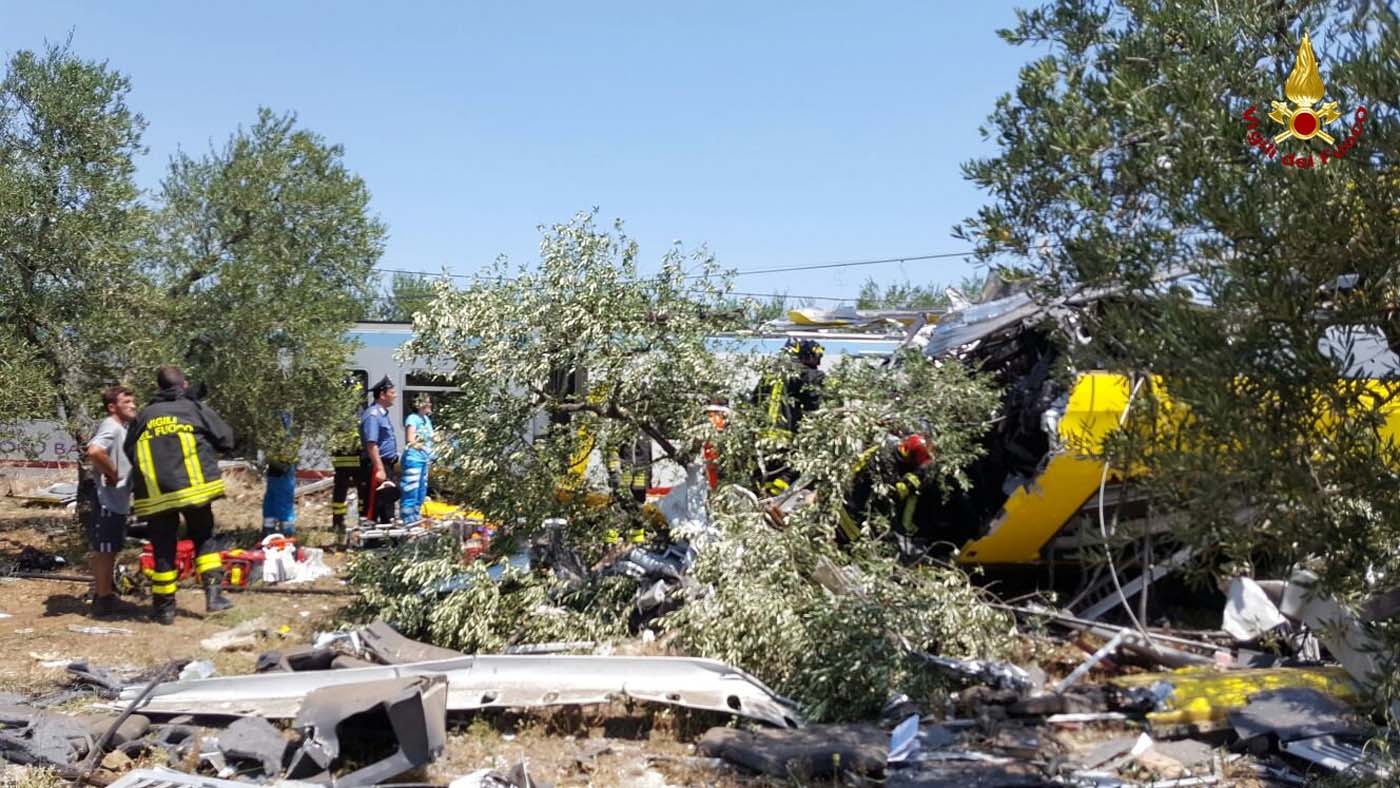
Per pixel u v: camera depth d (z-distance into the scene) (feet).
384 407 40.93
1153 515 14.11
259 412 39.58
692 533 24.35
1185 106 12.18
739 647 21.20
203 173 41.65
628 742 19.01
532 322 26.11
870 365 25.52
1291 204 10.23
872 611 20.94
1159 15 13.82
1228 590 23.07
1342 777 15.80
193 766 17.53
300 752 16.80
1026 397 24.81
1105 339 12.83
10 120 35.91
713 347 27.14
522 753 18.31
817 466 23.93
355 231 43.16
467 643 23.45
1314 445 10.28
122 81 36.99
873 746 17.60
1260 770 17.30
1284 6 13.05
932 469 24.84
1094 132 13.37
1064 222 14.24
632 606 24.75
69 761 17.40
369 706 16.96
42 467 55.36
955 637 21.89
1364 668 17.15
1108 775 16.94
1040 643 23.76
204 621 27.89
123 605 29.01
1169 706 19.08
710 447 26.55
